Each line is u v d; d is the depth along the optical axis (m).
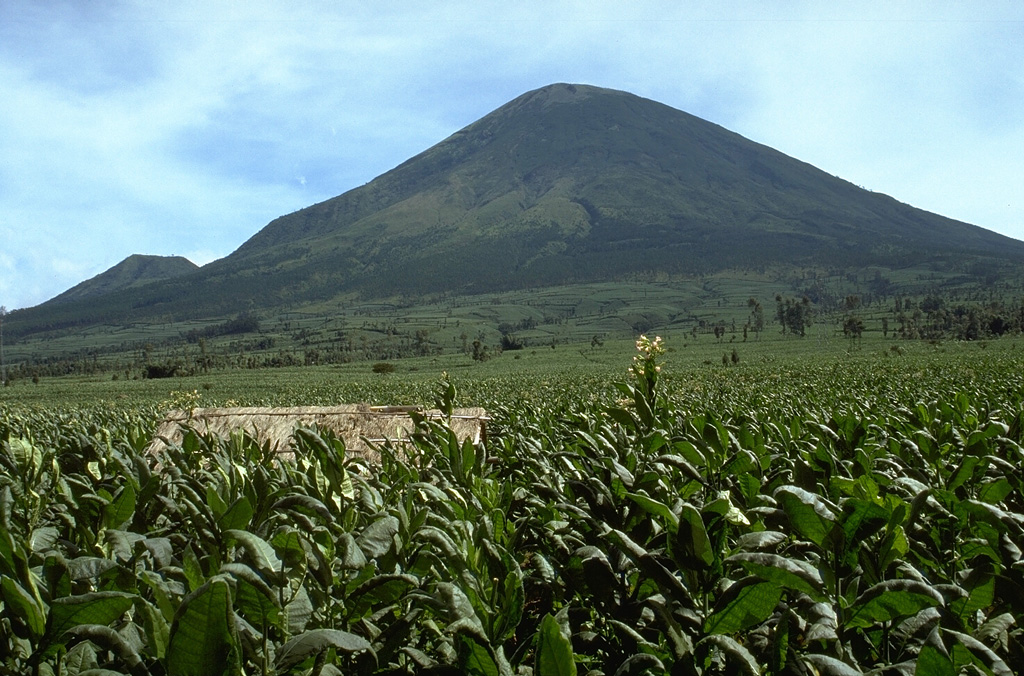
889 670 1.92
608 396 16.50
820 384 23.06
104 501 2.71
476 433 6.22
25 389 84.94
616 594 2.59
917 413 5.94
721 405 12.08
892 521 2.24
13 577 1.83
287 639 1.90
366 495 2.92
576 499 3.20
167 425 6.74
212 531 2.39
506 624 2.10
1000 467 3.44
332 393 44.44
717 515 2.29
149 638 1.80
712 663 2.18
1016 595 2.22
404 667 2.16
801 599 2.18
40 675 1.85
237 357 152.50
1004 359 39.66
